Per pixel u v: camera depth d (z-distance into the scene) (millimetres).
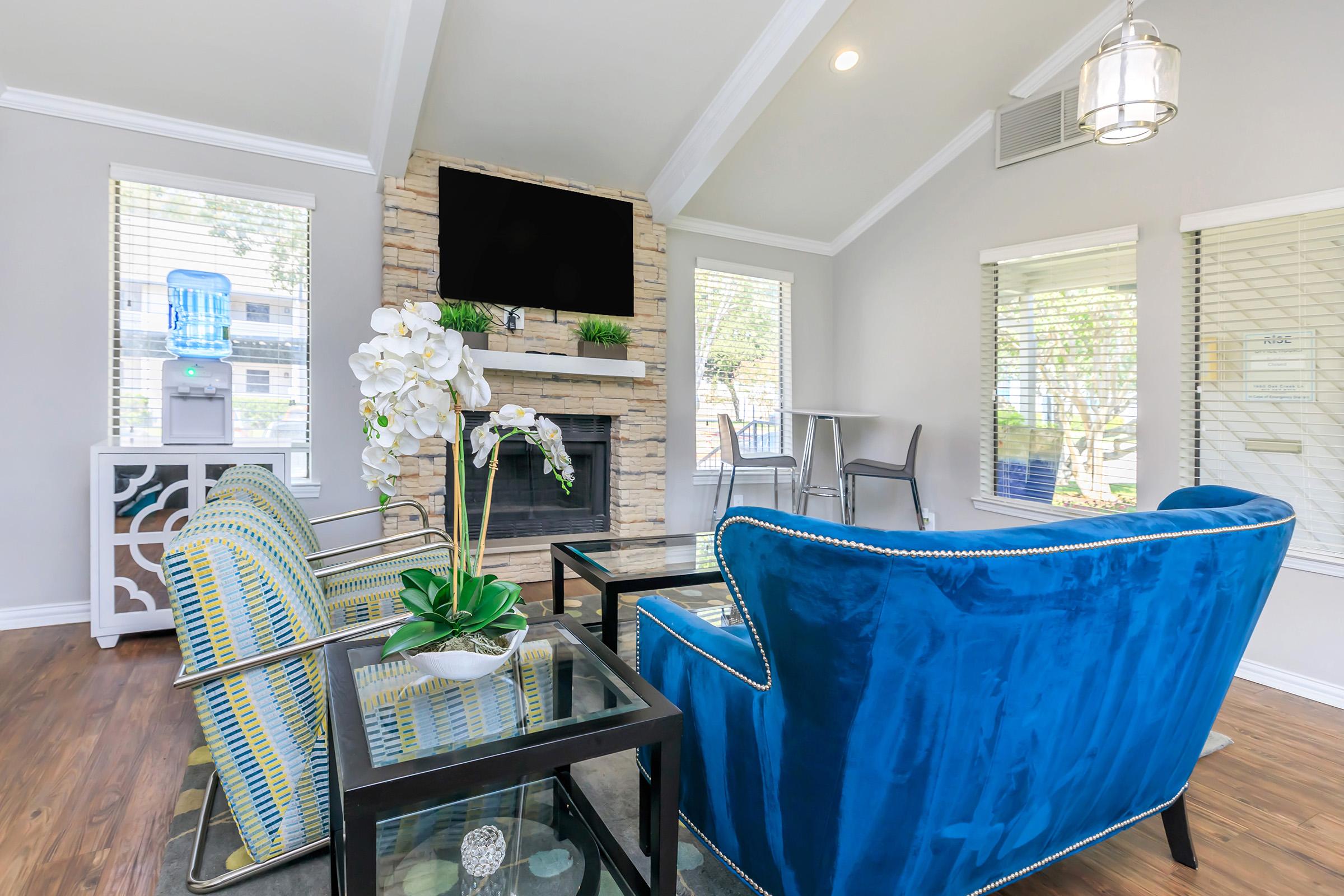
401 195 3412
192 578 1204
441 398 1054
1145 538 970
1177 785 1364
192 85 2895
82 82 2789
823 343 5016
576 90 3266
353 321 3434
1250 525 1112
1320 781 1825
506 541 3836
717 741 1189
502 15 2812
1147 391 3061
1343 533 2420
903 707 877
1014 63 3482
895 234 4473
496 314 3711
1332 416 2449
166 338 3102
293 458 3334
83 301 2908
